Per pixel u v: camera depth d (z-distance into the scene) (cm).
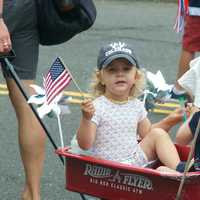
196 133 452
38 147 572
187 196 454
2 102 930
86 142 509
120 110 523
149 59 1185
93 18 569
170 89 609
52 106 497
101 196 482
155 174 454
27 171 575
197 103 487
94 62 1149
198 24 804
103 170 475
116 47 520
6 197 645
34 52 568
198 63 493
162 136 525
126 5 1723
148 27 1451
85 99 519
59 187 666
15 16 548
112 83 519
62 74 498
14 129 825
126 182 469
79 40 1309
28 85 566
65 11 560
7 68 527
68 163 487
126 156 522
